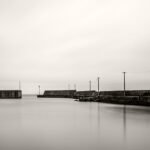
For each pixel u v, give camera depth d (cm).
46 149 630
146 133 859
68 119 1348
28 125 1108
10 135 845
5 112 1916
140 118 1355
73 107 2528
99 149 625
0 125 1116
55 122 1214
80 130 940
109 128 985
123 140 735
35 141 733
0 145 684
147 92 3678
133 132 880
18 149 634
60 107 2542
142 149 621
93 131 910
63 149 627
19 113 1808
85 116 1513
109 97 3950
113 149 624
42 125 1103
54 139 761
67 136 810
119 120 1267
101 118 1377
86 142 711
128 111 1878
